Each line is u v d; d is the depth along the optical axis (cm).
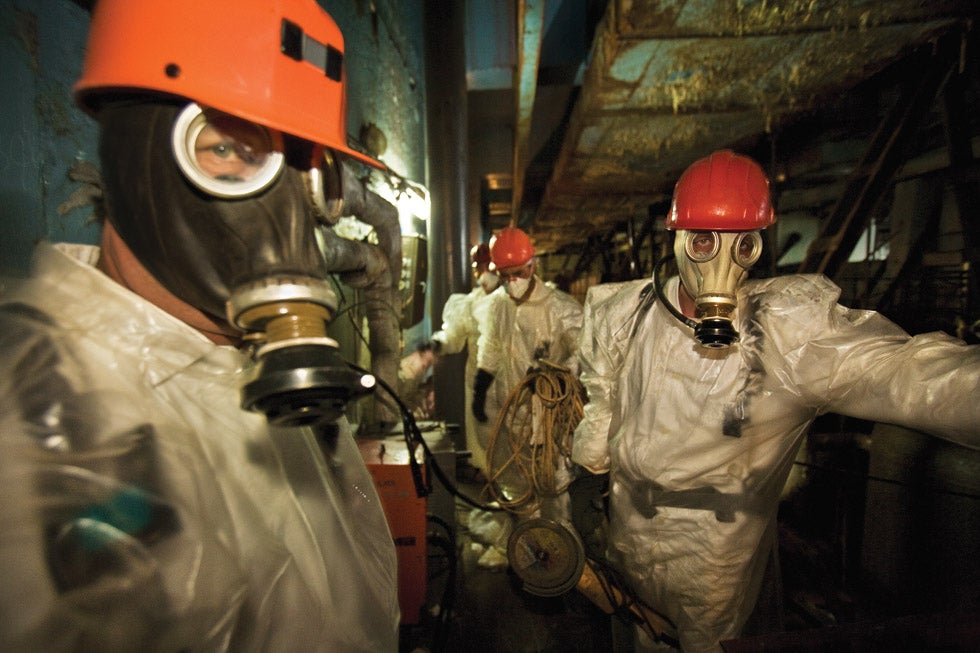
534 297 309
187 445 47
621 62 309
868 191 325
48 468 37
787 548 236
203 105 51
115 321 47
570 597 254
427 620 216
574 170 569
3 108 103
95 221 129
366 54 364
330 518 67
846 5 250
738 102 379
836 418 295
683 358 140
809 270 371
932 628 77
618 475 154
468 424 391
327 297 50
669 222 128
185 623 41
